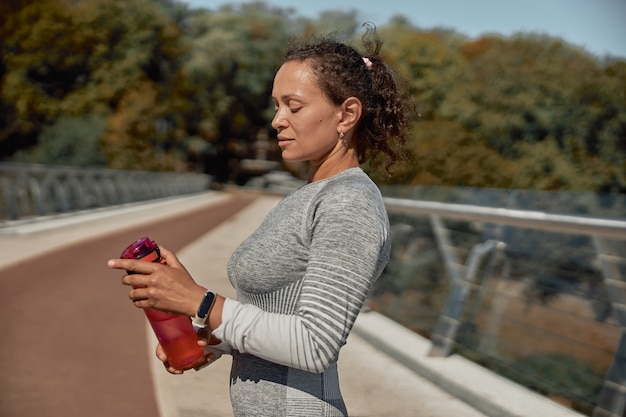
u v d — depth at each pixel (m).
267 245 1.41
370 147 1.60
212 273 8.96
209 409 3.85
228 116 61.06
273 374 1.44
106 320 5.88
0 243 10.15
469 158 13.62
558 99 22.34
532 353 4.68
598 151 21.69
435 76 26.41
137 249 1.32
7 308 6.00
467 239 4.89
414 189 9.66
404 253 6.56
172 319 1.36
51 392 4.03
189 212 22.67
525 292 5.07
